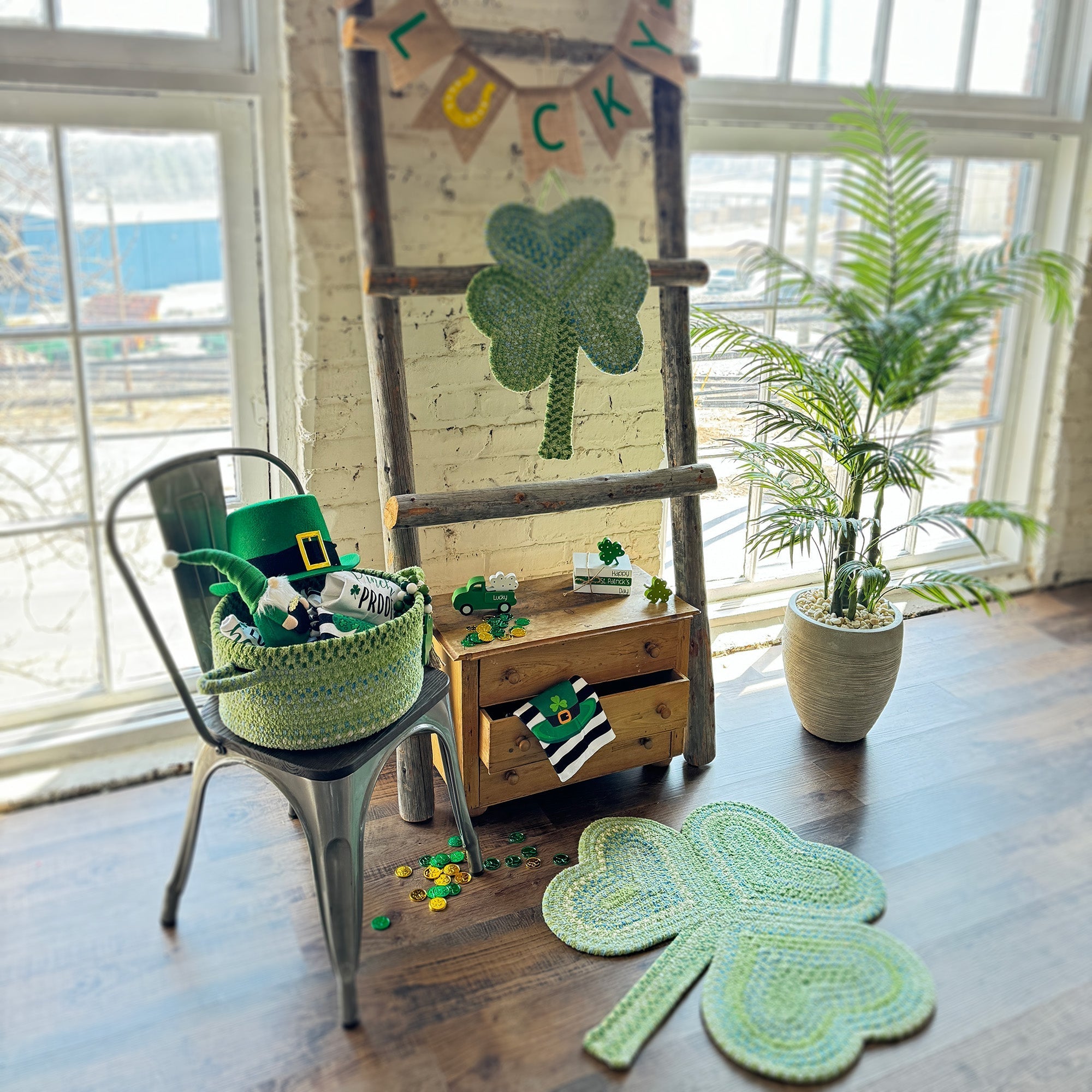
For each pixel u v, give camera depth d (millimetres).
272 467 2312
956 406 3229
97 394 2146
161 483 1648
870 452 2328
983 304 2371
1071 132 2971
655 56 2088
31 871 1940
